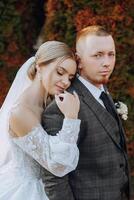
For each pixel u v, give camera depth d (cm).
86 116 296
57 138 292
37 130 299
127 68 536
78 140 296
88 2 533
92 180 299
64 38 552
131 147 550
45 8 609
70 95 295
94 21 532
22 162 324
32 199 321
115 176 301
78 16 538
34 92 313
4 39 598
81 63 304
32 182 326
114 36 530
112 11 528
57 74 299
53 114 297
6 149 340
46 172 300
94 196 299
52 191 299
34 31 629
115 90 539
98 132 296
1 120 344
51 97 317
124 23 529
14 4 601
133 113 541
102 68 297
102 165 297
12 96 349
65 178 298
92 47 296
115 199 302
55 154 290
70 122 290
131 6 528
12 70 600
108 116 300
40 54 303
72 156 290
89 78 304
